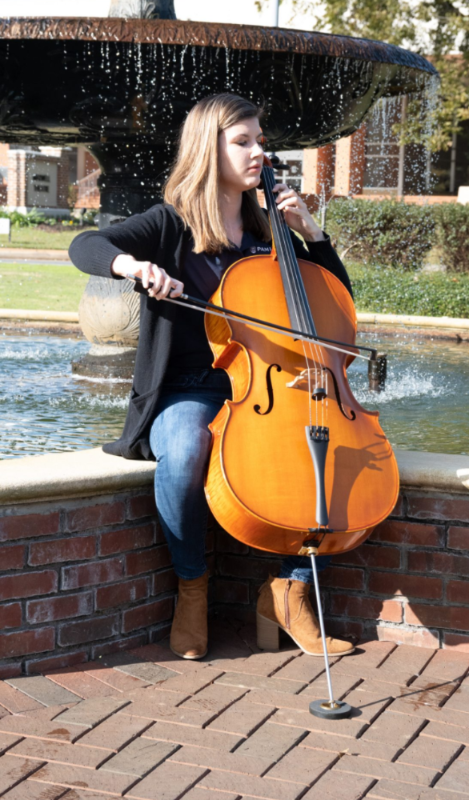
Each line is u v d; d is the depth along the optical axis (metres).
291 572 2.78
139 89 4.79
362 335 8.57
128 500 2.72
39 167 30.67
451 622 2.82
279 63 4.76
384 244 15.05
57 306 10.41
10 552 2.50
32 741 2.21
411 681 2.60
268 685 2.55
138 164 5.74
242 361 2.62
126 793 2.01
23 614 2.54
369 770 2.12
